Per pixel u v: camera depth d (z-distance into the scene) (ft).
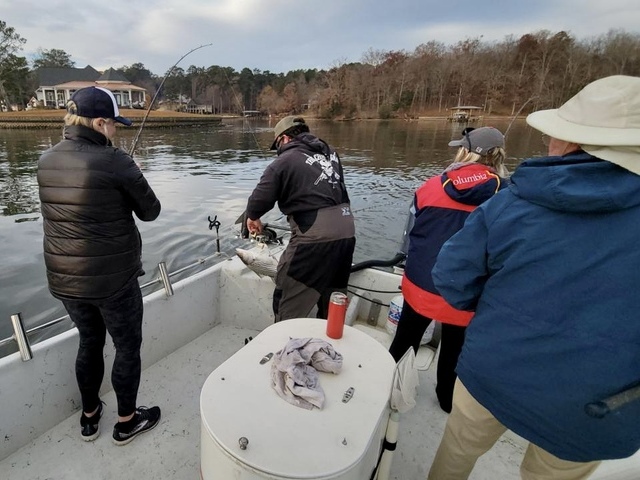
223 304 8.04
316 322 4.85
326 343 4.08
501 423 3.12
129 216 4.47
